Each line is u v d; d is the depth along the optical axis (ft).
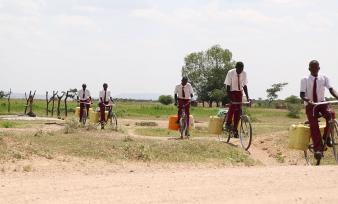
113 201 20.67
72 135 56.59
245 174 26.61
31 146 42.11
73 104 232.73
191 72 385.29
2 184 25.26
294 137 40.24
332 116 37.88
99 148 44.29
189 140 50.08
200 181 24.86
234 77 47.91
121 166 38.32
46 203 20.40
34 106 181.98
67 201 20.75
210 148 46.68
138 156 42.34
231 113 49.19
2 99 282.77
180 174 27.71
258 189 22.74
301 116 184.75
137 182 25.00
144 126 97.81
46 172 33.60
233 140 52.75
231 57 384.47
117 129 72.95
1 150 38.70
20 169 34.09
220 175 26.58
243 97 48.47
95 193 22.33
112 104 76.64
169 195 21.65
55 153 41.50
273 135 56.29
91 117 81.10
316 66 37.93
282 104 294.66
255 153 49.44
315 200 20.71
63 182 25.57
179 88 61.21
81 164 37.86
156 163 40.91
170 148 45.75
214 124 53.16
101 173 34.27
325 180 24.59
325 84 38.06
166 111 192.34
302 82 38.19
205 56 385.29
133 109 195.21
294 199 20.83
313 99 37.93
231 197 21.25
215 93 360.69
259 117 171.53
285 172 26.94
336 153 37.83
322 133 38.75
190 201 20.61
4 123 84.53
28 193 22.54
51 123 89.04
